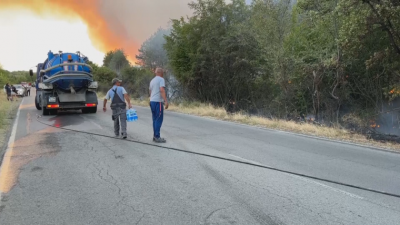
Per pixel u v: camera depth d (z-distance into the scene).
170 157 7.05
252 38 17.44
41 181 5.38
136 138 9.30
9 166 6.29
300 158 7.21
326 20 13.34
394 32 10.73
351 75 13.63
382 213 4.26
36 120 14.02
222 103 19.97
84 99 16.41
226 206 4.38
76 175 5.71
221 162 6.68
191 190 4.98
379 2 10.37
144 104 23.69
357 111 13.43
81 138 9.30
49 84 15.78
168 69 24.52
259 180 5.54
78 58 16.75
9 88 29.39
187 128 11.60
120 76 36.66
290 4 17.97
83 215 4.07
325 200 4.68
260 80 17.58
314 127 11.55
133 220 3.93
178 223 3.86
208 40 18.53
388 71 12.10
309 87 14.92
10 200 4.56
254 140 9.37
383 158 7.39
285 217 4.07
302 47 15.16
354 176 5.90
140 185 5.20
